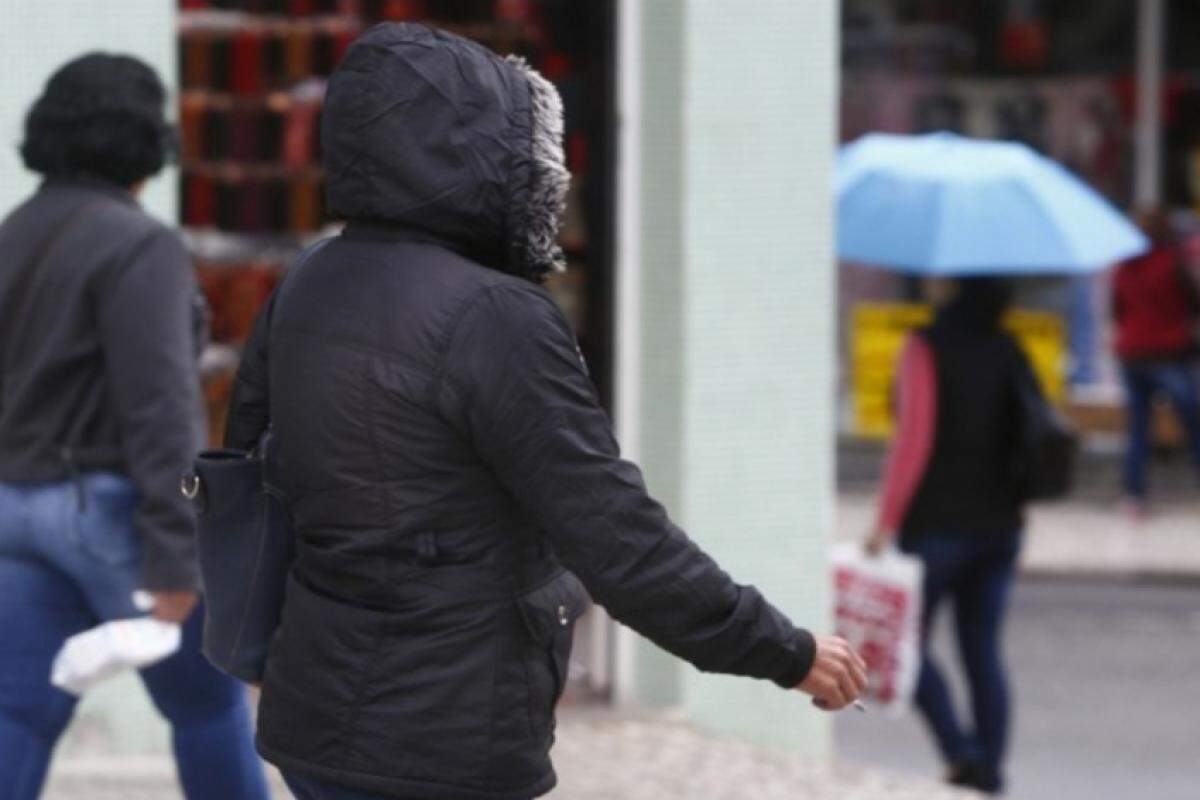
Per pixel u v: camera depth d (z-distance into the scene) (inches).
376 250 362.3
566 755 740.0
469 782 352.8
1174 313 1492.4
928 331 818.8
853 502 1563.7
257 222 846.5
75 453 486.6
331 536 358.3
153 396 479.8
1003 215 865.5
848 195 888.9
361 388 353.7
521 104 362.6
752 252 786.8
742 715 800.9
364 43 362.6
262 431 389.4
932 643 1178.0
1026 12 1733.5
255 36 845.2
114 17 708.0
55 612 494.6
